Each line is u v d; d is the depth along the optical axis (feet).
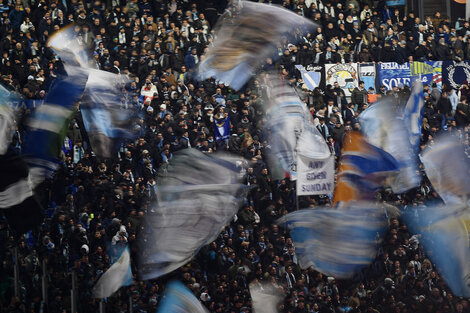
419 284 186.60
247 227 190.80
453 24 318.86
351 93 246.27
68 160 197.67
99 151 190.29
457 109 248.52
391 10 305.53
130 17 261.03
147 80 227.20
